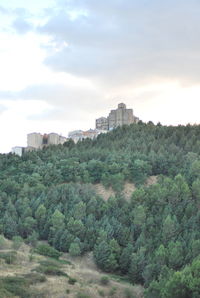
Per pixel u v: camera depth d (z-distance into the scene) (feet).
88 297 185.37
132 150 498.69
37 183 402.52
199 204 310.24
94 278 228.22
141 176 395.34
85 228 303.48
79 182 410.93
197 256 200.85
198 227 261.44
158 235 264.72
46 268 221.46
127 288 214.48
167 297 167.73
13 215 340.59
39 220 332.60
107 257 262.67
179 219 284.41
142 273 227.20
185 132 570.05
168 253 228.02
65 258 279.49
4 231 322.34
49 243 309.63
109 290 209.56
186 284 167.94
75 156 493.36
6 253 249.75
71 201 348.59
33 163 490.90
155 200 316.60
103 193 385.09
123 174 401.49
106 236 281.95
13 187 394.32
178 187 322.75
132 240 279.08
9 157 538.88
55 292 185.98
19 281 190.29
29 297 174.09
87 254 284.61
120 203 338.34
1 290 170.50
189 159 418.51
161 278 192.34
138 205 316.60
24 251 273.54
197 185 318.65
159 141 532.32
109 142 575.38
